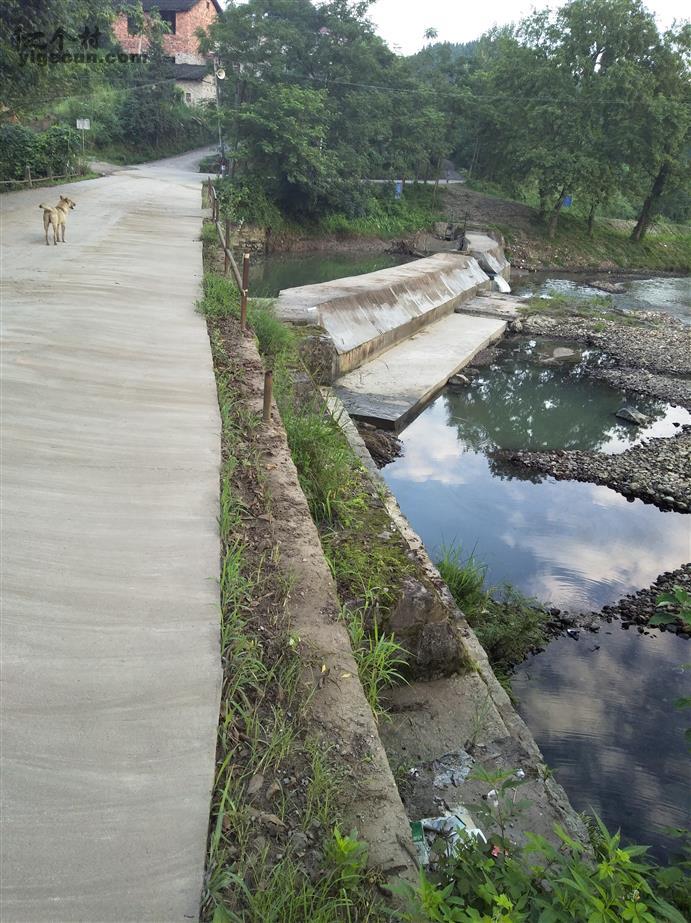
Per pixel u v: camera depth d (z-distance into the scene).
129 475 5.24
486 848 2.85
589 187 43.62
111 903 2.37
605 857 2.56
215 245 16.98
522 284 36.28
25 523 4.43
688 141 44.66
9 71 24.41
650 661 7.91
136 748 2.99
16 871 2.43
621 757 6.46
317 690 3.66
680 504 11.91
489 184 54.84
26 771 2.81
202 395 7.00
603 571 9.77
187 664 3.48
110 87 49.31
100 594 3.89
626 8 41.88
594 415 16.62
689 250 52.06
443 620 5.41
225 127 36.78
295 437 7.09
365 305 18.84
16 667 3.30
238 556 4.50
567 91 43.81
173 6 56.28
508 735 5.07
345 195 39.09
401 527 8.07
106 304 10.02
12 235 16.00
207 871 2.56
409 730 4.98
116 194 27.78
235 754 3.14
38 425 5.83
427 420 15.19
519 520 11.09
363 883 2.67
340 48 38.19
